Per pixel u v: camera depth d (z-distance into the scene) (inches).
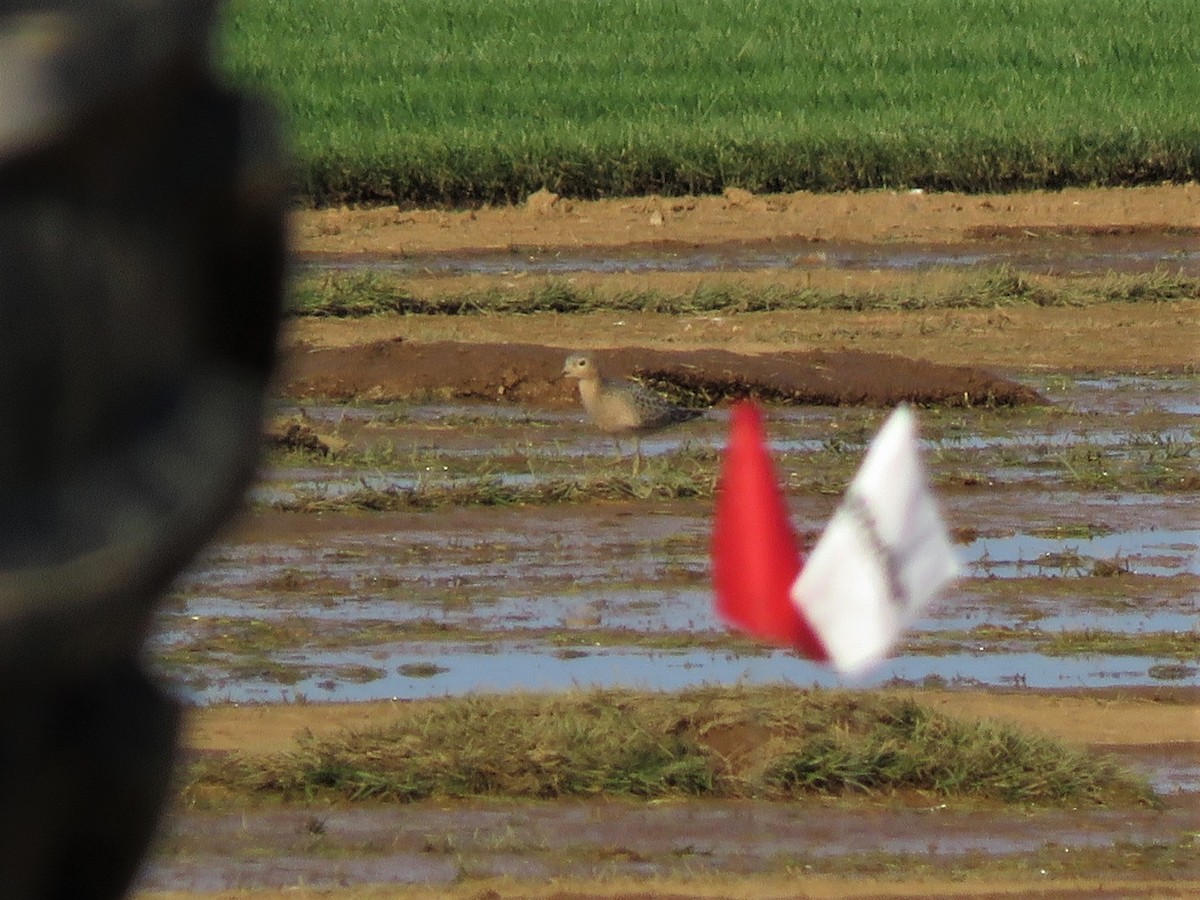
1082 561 617.9
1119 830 402.9
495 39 2058.3
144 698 82.2
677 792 418.9
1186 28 2113.7
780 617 163.9
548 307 1065.5
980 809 415.2
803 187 1483.8
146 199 71.8
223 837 387.2
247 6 2127.2
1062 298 1098.7
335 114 1624.0
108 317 70.0
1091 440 793.6
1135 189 1461.6
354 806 410.6
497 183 1451.8
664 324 1033.5
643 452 765.9
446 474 729.6
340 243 1259.2
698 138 1510.8
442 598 575.5
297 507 667.4
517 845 384.8
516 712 444.8
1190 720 474.6
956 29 2121.1
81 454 69.2
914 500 160.2
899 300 1085.1
